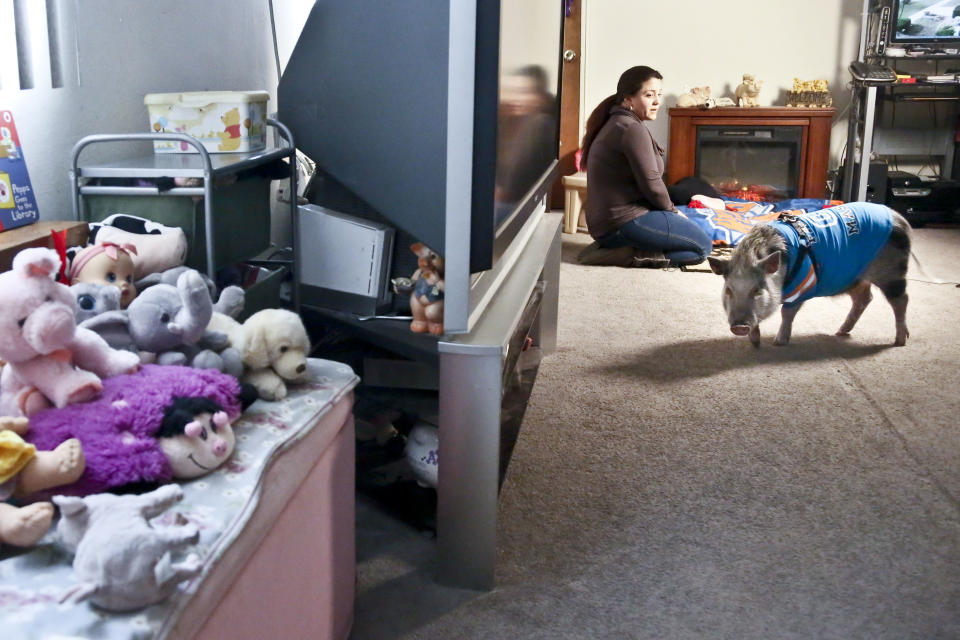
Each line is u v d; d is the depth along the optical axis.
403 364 1.89
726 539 1.76
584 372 2.70
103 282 1.28
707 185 4.87
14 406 1.01
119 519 0.83
